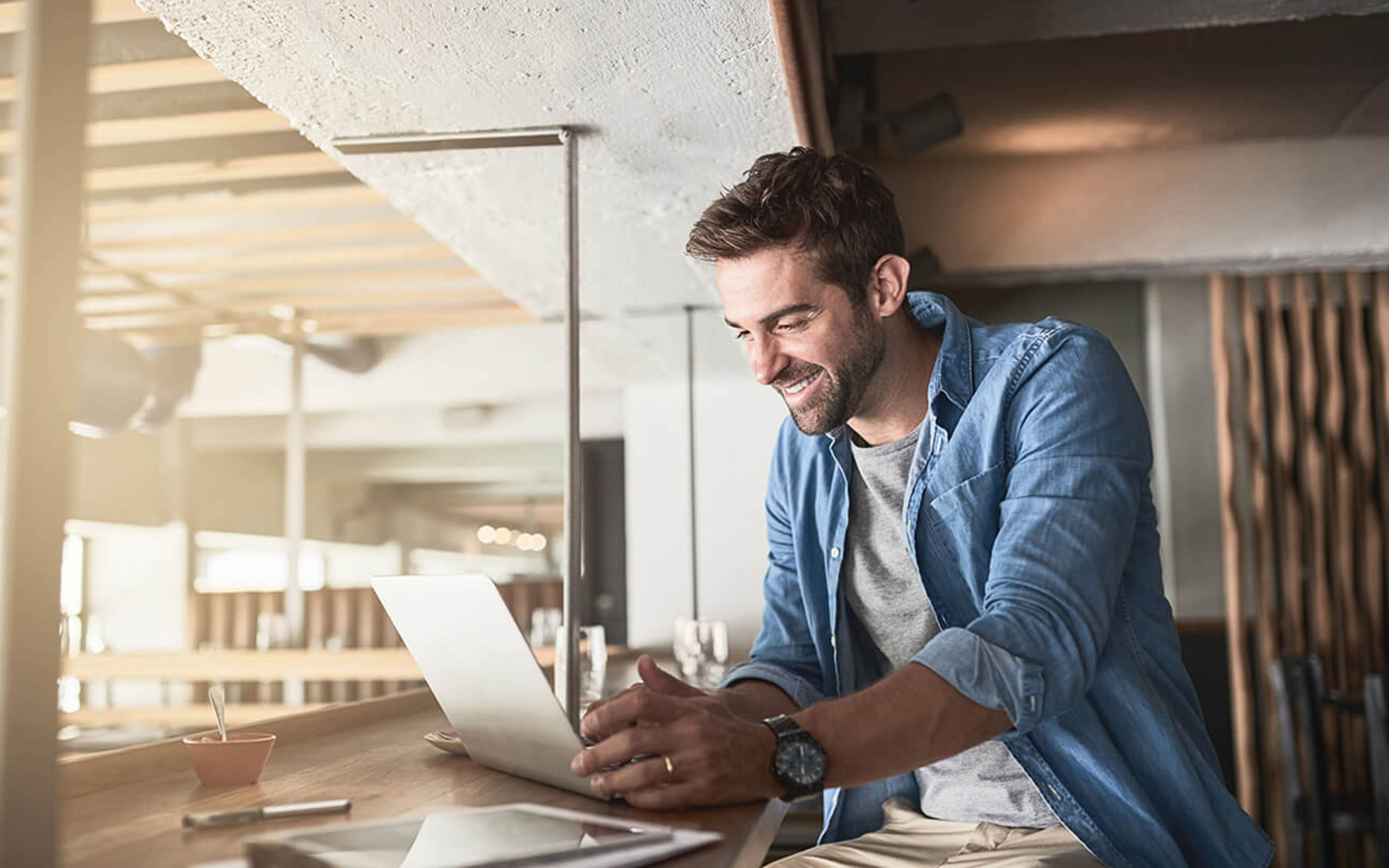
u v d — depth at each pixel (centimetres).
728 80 166
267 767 137
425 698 207
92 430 464
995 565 120
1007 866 123
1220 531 509
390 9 144
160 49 233
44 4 67
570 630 183
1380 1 247
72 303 67
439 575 116
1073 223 439
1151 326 529
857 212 134
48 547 65
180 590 796
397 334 645
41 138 66
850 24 273
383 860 80
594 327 340
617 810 105
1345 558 446
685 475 438
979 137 425
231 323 480
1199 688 471
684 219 233
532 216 230
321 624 557
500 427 735
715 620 429
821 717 105
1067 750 127
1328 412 455
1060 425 126
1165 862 122
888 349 142
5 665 63
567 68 162
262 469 971
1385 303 454
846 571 155
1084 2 260
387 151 192
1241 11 261
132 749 128
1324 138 428
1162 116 406
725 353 381
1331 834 323
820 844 159
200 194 326
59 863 64
